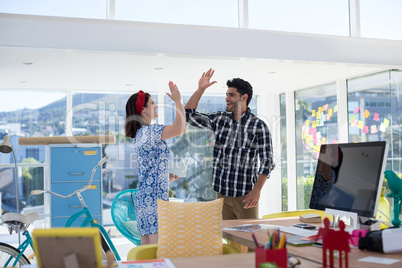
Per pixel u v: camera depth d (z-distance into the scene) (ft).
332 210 7.40
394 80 16.21
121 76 17.01
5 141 12.16
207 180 21.45
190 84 19.15
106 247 10.30
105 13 13.73
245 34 14.02
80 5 13.53
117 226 12.90
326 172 7.78
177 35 13.39
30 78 17.12
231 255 6.20
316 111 20.21
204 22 14.84
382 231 5.82
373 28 16.29
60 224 16.46
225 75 17.30
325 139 19.56
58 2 13.30
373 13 16.33
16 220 10.06
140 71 16.05
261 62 14.70
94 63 14.47
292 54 14.48
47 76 16.74
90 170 16.88
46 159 18.80
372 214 6.54
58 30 12.39
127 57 13.57
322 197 7.79
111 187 19.85
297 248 6.10
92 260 4.10
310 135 20.58
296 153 21.68
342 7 16.24
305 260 5.55
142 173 8.94
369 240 5.83
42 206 19.20
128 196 13.58
